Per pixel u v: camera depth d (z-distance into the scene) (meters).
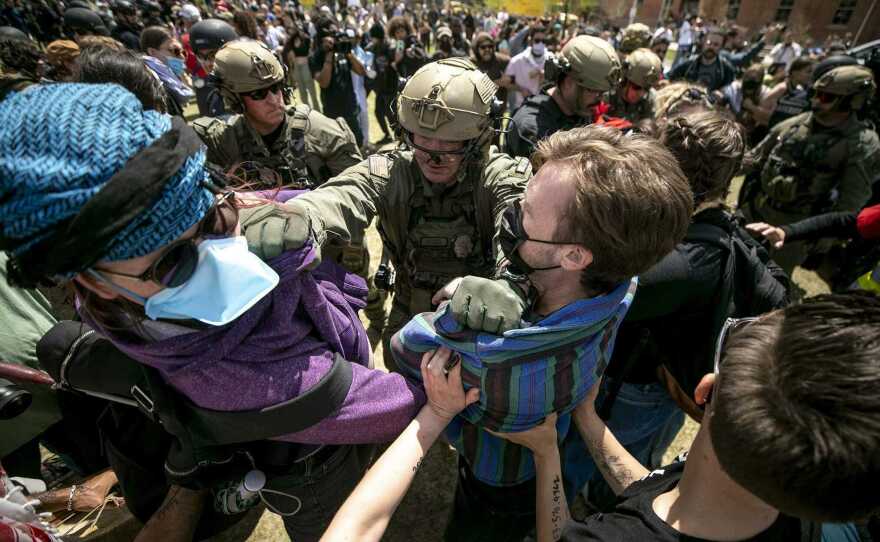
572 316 0.76
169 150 0.57
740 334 0.54
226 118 2.20
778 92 4.71
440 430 0.84
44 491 1.33
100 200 0.51
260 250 0.79
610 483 0.98
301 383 0.80
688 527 0.61
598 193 0.67
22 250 0.54
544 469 0.90
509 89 5.50
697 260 1.15
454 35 7.89
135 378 0.86
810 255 2.62
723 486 0.57
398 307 1.87
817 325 0.47
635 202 0.66
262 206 0.87
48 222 0.52
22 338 1.25
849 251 2.28
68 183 0.51
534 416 0.83
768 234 1.87
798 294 3.33
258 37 5.04
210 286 0.68
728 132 1.15
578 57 2.43
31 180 0.50
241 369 0.77
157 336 0.74
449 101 1.28
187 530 1.14
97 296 0.70
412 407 0.92
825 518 0.47
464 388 0.82
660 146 0.76
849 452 0.41
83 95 0.55
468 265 1.60
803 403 0.44
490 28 15.25
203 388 0.76
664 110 1.93
